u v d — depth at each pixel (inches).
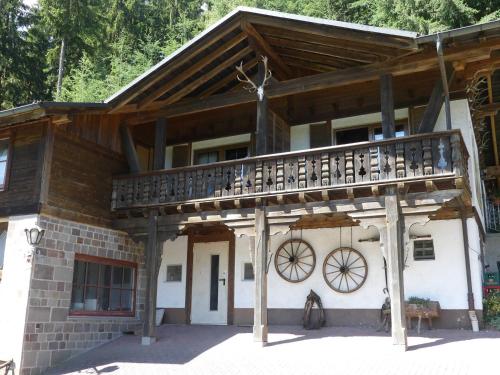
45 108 445.4
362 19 960.9
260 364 374.3
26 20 1000.9
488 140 756.0
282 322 514.0
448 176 383.6
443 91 411.2
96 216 503.8
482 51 399.9
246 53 507.8
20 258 439.5
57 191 464.8
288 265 522.9
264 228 442.9
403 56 425.1
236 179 459.5
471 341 388.2
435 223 470.6
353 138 534.9
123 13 1166.3
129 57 1088.2
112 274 520.4
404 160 400.5
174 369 386.0
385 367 339.9
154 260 486.6
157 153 521.0
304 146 548.7
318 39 454.0
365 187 409.1
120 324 518.3
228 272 559.5
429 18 820.0
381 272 486.3
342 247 502.9
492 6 845.8
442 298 455.8
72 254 471.5
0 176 482.0
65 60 1079.6
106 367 409.1
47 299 440.5
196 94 549.6
